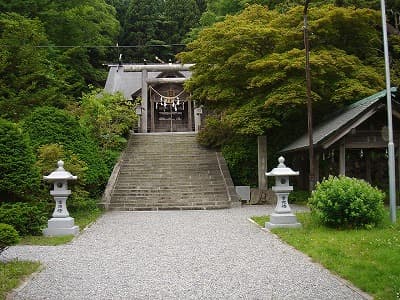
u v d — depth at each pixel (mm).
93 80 33594
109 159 19312
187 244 9008
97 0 33750
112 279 6266
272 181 19391
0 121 9750
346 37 18219
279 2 23688
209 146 21953
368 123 14453
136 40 40781
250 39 17250
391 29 19656
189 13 42062
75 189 13180
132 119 22359
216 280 6160
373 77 16312
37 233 10164
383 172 19016
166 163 20125
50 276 6422
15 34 17875
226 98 17844
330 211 9695
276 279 6168
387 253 6945
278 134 19922
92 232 10773
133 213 14844
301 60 15625
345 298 5281
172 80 27016
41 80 19828
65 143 13969
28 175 9617
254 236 9836
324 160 18625
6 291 5566
